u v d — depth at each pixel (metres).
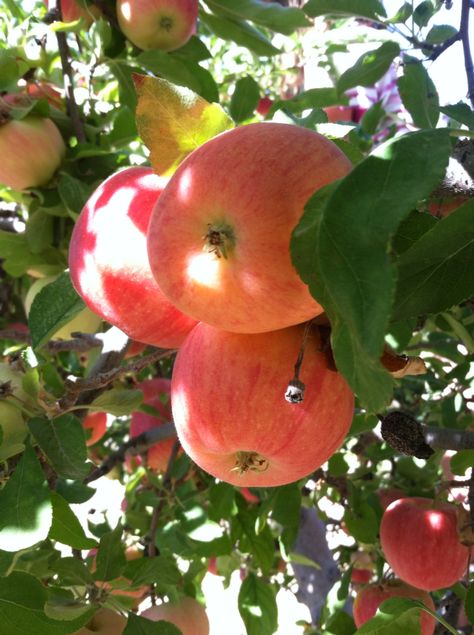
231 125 0.26
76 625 0.32
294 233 0.19
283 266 0.21
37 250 0.56
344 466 0.54
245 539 0.56
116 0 0.58
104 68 0.67
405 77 0.47
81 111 0.59
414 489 0.59
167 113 0.25
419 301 0.22
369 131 0.69
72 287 0.34
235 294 0.22
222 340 0.25
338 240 0.17
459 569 0.51
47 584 0.42
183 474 0.55
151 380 0.67
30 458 0.30
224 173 0.21
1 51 0.55
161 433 0.57
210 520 0.52
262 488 0.57
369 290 0.16
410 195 0.17
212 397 0.25
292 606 1.21
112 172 0.56
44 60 0.57
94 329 0.53
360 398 0.18
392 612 0.35
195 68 0.59
